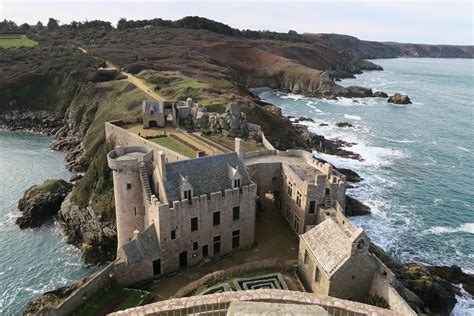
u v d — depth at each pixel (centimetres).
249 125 10225
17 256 7594
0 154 12756
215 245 6125
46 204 9094
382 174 11494
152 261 5569
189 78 16350
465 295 6519
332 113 19275
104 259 7625
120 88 15238
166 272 5744
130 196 6278
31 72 18025
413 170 11850
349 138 14862
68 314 4728
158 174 5828
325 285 4644
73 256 7694
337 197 6353
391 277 4753
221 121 10175
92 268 7338
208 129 10294
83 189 9112
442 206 9706
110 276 5294
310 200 6266
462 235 8494
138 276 5509
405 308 4244
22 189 10181
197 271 5806
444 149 13825
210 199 5806
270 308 1905
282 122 13250
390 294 4497
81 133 14288
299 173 6931
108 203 8419
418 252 7856
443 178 11338
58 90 17488
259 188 7456
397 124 17100
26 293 6581
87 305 4903
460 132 15950
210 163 6166
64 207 8988
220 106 12156
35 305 5797
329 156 12706
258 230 6912
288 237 6706
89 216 8525
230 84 17050
